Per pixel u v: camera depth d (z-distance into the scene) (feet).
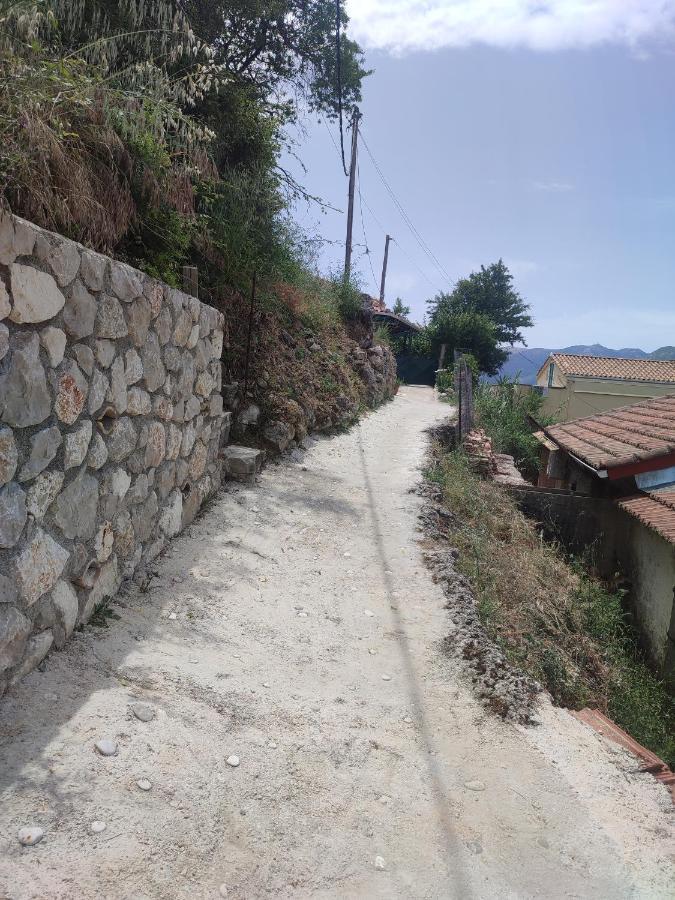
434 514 22.36
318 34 36.09
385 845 7.65
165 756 8.07
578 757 10.14
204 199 23.22
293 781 8.41
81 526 10.36
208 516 17.98
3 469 7.94
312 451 28.48
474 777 9.23
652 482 23.72
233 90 29.07
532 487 29.63
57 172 11.09
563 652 16.80
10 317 7.86
